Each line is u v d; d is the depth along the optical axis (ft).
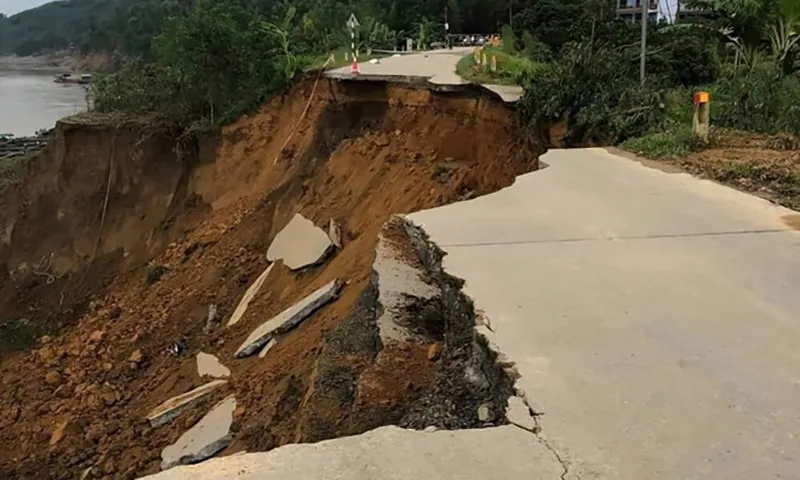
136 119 68.54
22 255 67.31
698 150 32.68
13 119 216.74
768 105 38.75
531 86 44.06
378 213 49.80
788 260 17.94
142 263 63.52
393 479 9.95
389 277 20.65
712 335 13.87
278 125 65.51
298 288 47.03
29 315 63.00
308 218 53.42
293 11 85.51
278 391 32.63
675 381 12.21
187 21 75.20
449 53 92.84
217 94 68.95
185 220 65.05
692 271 17.30
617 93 40.19
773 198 24.22
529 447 10.59
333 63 70.90
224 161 66.08
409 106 54.39
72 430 40.45
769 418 11.09
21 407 44.68
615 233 20.47
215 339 45.47
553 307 15.25
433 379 16.79
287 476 10.11
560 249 19.11
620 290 16.15
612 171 29.37
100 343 51.55
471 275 17.22
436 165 50.14
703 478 9.73
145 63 118.42
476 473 10.01
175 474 10.23
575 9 99.96
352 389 19.65
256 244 57.06
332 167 56.95
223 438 32.42
